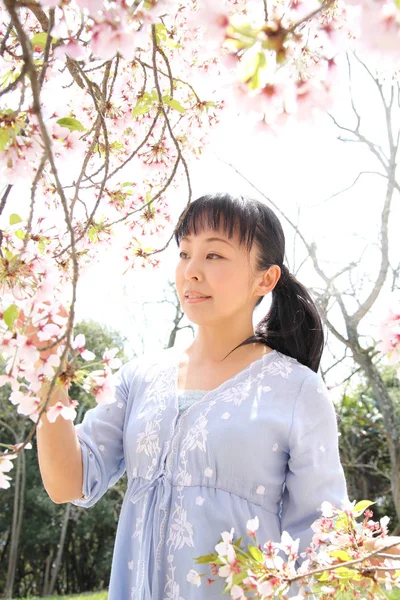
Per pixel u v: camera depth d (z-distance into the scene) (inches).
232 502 50.7
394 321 46.9
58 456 52.9
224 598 47.8
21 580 685.9
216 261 57.1
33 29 67.2
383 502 513.7
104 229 64.3
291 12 38.9
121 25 34.7
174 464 52.9
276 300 64.4
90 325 542.0
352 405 410.0
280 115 37.4
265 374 56.0
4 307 40.6
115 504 634.8
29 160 42.1
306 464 53.1
